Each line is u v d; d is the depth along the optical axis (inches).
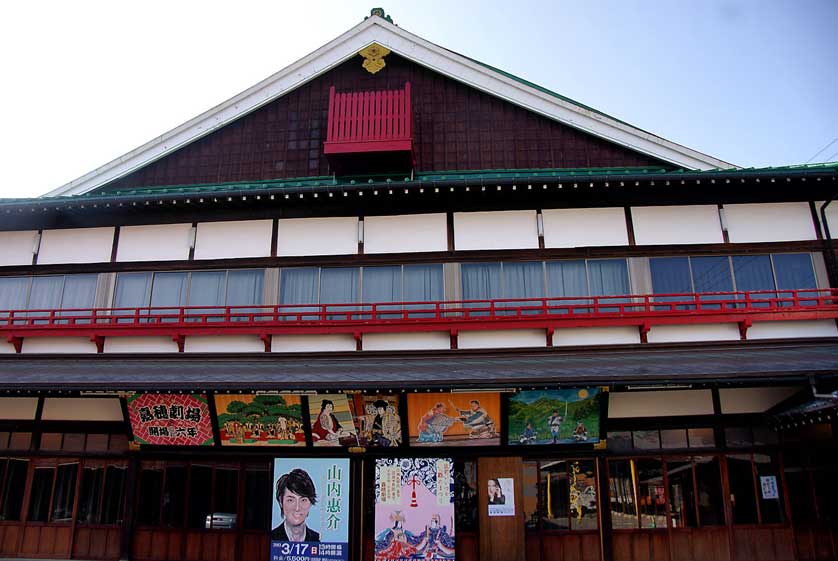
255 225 674.2
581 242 642.8
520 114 769.6
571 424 560.1
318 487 552.1
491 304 613.0
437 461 553.6
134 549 581.9
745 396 579.2
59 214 682.8
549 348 609.9
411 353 617.6
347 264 653.9
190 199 643.5
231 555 573.0
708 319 602.9
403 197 649.6
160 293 667.4
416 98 783.7
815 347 593.6
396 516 543.8
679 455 571.8
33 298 681.6
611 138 732.0
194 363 616.1
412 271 649.6
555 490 565.9
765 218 642.2
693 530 555.8
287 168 766.5
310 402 561.3
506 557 541.0
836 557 551.5
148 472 599.8
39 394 561.0
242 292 657.6
